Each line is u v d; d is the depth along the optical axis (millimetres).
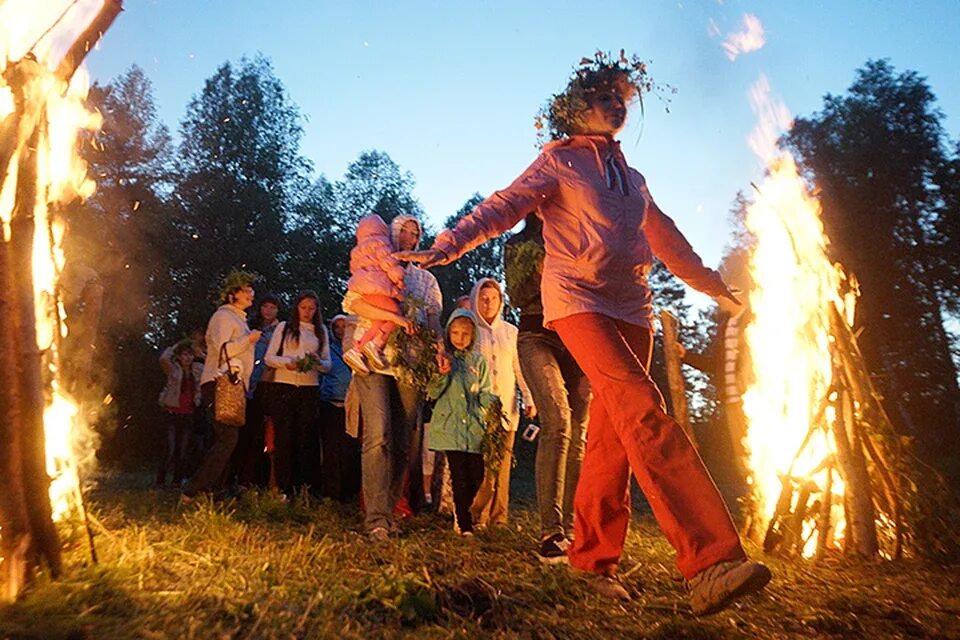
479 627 3086
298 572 3758
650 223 4242
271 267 26141
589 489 3861
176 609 2998
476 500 6258
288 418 7492
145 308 23828
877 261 26766
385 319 5586
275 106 27734
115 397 21969
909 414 23766
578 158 3881
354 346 5586
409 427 5797
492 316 6418
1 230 3193
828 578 4301
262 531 5066
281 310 26562
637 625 3299
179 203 25750
